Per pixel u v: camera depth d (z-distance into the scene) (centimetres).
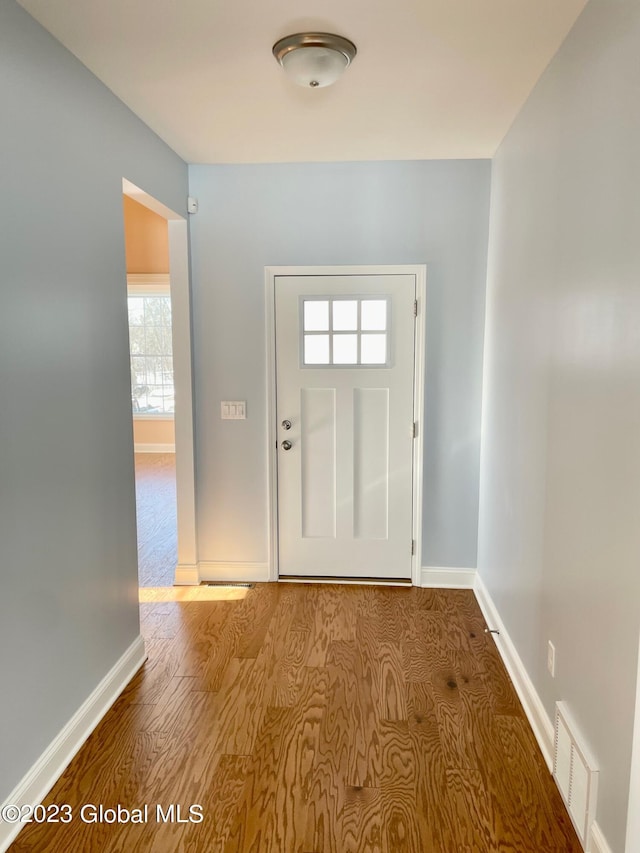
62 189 198
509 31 187
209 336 349
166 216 323
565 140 192
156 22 182
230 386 351
